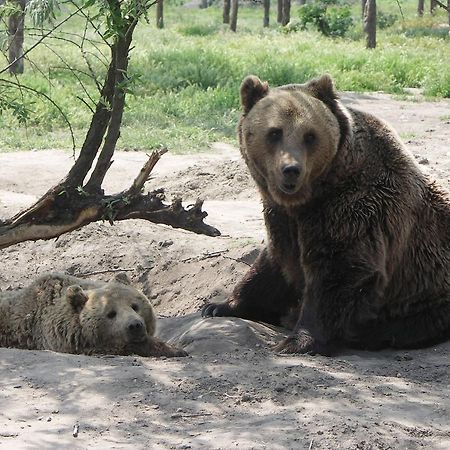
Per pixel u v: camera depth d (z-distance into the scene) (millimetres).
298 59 44281
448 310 11688
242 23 82438
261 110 11062
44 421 8109
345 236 10906
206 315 12609
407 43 55750
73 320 11727
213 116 31844
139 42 50312
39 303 12211
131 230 18266
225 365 9828
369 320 11242
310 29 64750
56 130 29750
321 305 11047
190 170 22969
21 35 17750
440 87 38531
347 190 10984
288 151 10516
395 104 35375
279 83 38719
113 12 11492
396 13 84312
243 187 21609
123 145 26922
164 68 39125
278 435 7762
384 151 11344
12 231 12750
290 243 11578
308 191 10875
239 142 11602
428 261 11602
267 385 9047
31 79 33938
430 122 31047
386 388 9172
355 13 91250
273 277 12188
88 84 35531
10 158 25297
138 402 8578
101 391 8844
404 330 11641
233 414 8336
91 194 12688
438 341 11750
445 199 11883
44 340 11953
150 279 16781
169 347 11352
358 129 11289
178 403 8578
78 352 11680
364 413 8367
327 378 9422
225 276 15648
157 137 28062
